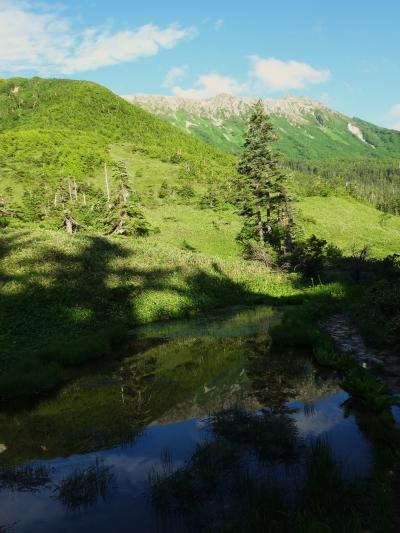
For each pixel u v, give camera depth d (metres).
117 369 13.82
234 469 6.96
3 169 103.50
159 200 90.75
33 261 25.98
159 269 29.23
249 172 50.84
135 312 21.94
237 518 5.67
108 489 6.60
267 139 50.00
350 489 6.11
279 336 15.88
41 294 21.39
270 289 31.03
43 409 10.55
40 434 8.93
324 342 14.45
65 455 7.88
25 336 16.98
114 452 7.89
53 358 14.29
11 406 10.91
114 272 26.83
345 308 21.67
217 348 15.91
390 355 13.05
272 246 51.44
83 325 19.22
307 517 5.41
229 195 85.25
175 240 53.12
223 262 36.25
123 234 52.28
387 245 65.88
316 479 6.14
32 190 89.62
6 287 21.41
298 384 11.35
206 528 5.56
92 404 10.69
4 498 6.46
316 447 7.02
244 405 9.88
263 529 5.38
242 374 12.46
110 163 121.81
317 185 110.31
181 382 12.05
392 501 5.65
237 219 69.81
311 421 8.80
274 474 6.75
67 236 34.78
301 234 52.12
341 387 10.12
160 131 186.25
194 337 17.91
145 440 8.34
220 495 6.25
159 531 5.58
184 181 107.81
